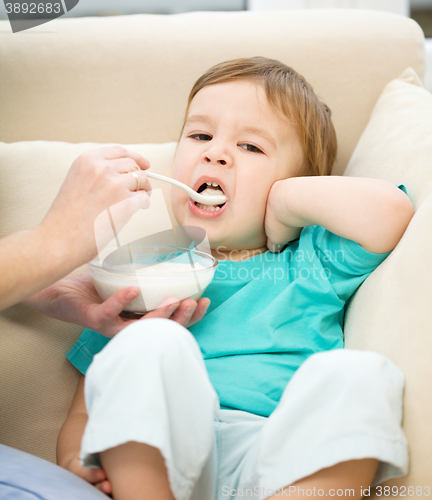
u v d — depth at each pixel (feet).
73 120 3.88
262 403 2.32
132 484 1.69
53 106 3.86
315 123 3.25
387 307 2.16
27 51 3.86
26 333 2.83
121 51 3.91
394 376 1.81
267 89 3.03
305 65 3.90
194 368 1.76
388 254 2.49
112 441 1.61
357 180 2.56
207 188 2.95
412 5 6.46
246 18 4.05
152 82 3.91
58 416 2.79
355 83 3.90
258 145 2.95
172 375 1.70
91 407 1.79
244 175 2.89
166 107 3.91
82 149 3.50
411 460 1.72
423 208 2.25
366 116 3.91
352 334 2.52
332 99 3.90
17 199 3.15
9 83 3.82
